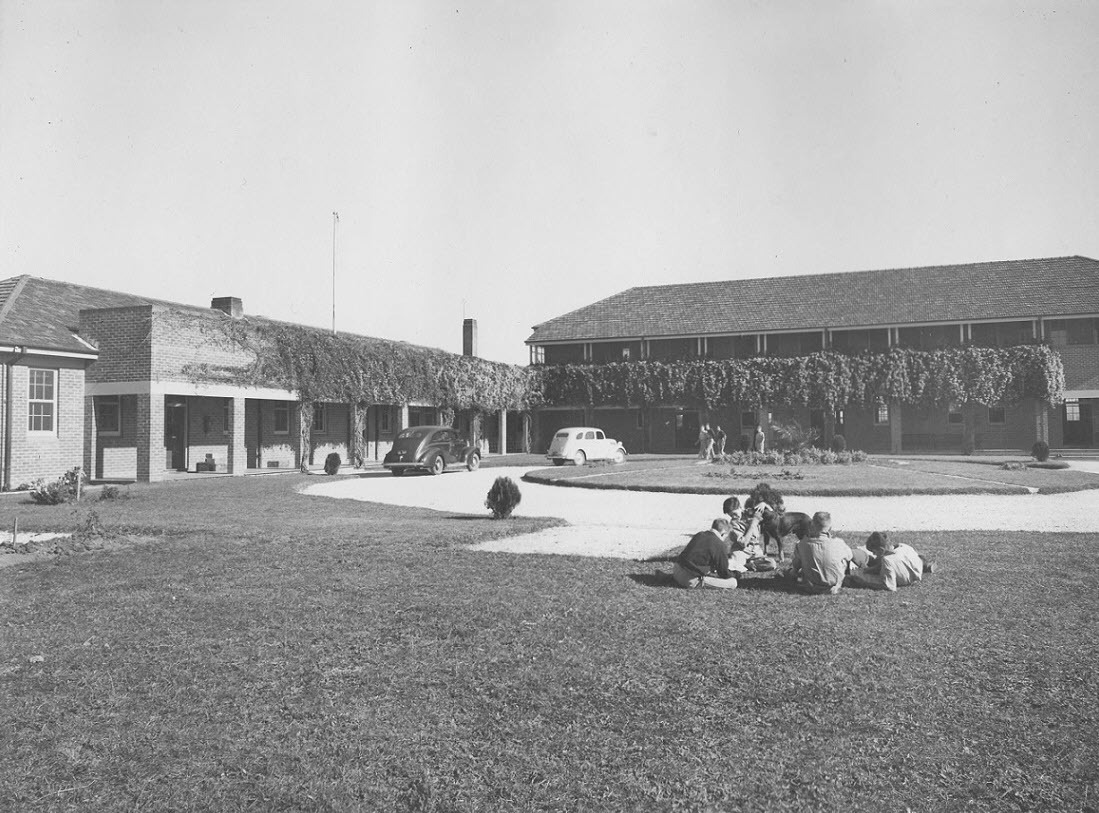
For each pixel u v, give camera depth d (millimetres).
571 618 7781
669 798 4410
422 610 8141
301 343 33625
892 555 9117
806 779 4578
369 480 28547
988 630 7258
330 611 8164
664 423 54062
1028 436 46562
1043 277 48094
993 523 14797
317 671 6402
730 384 50125
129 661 6707
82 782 4676
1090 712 5391
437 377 43781
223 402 34219
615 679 6117
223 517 16297
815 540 8922
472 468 34344
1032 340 44781
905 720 5324
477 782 4609
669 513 17250
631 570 10234
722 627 7402
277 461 36281
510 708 5625
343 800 4422
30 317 26188
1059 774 4586
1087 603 8242
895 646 6789
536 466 37219
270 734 5270
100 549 12070
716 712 5504
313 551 11695
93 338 27562
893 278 52625
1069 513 16297
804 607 8164
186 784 4633
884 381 46656
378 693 5934
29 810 4359
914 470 28422
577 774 4688
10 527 14586
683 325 53625
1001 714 5387
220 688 6066
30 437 24172
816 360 48188
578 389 53469
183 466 32062
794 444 39688
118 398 29781
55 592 9266
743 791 4461
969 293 48531
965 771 4637
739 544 10484
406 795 4492
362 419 38156
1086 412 46500
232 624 7746
